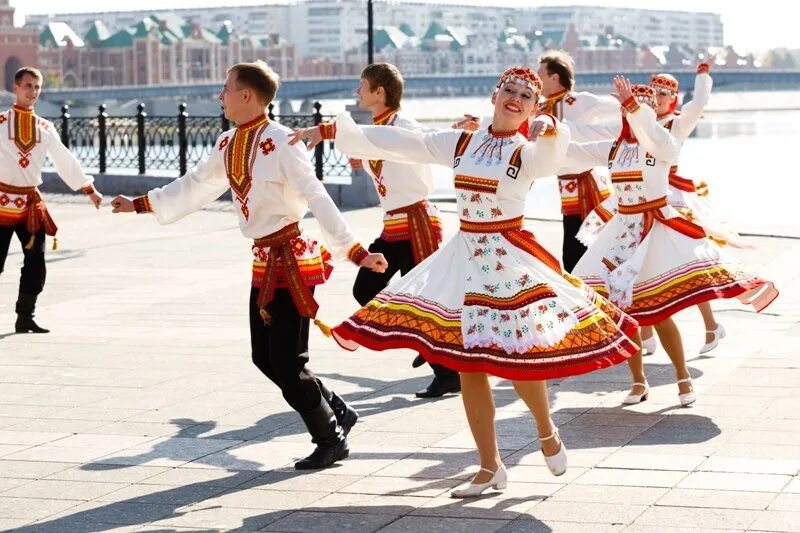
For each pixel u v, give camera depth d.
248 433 7.12
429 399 7.93
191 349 9.68
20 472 6.40
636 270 7.58
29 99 10.48
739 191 25.75
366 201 21.66
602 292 7.68
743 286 7.44
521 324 5.67
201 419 7.47
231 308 11.58
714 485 5.83
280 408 7.73
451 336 5.70
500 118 5.85
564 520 5.39
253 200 6.22
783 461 6.20
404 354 9.50
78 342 10.05
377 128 6.07
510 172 5.73
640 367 7.62
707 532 5.16
